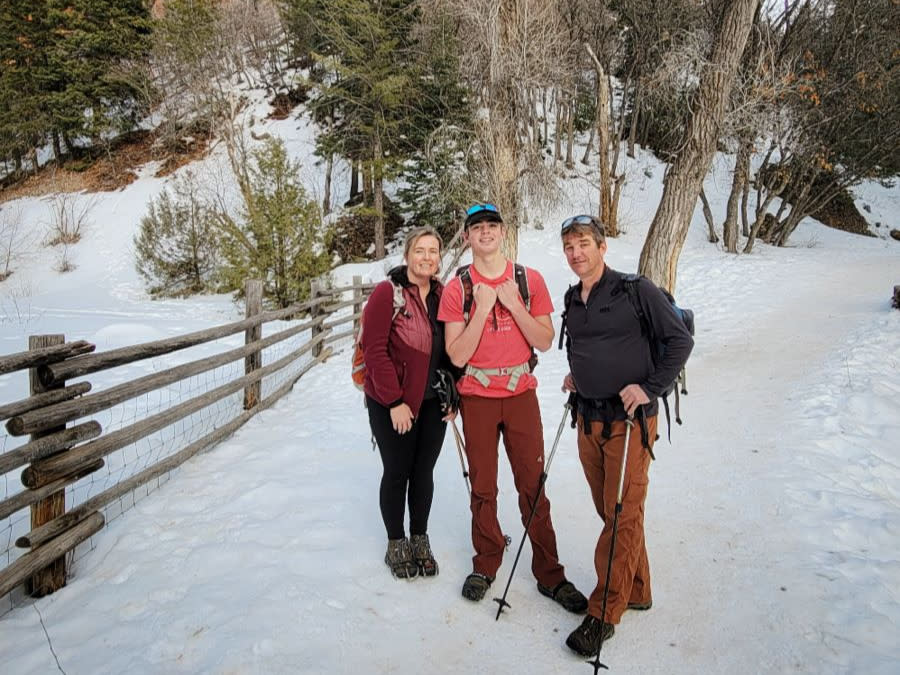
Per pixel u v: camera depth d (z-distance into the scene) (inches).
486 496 114.7
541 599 114.9
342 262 928.9
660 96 507.8
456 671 95.6
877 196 1202.6
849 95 770.8
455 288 110.8
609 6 863.1
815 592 112.5
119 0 1403.8
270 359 349.4
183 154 1315.2
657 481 167.3
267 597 112.2
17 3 1346.0
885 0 745.6
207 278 903.7
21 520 144.5
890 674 89.1
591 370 103.1
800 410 216.2
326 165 1189.7
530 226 872.9
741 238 931.3
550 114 1264.8
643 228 935.0
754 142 783.7
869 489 158.6
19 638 101.0
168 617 106.4
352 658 97.4
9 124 1331.2
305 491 160.9
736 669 95.4
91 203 1222.3
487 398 112.0
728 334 366.0
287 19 1326.3
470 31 525.7
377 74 865.5
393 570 120.8
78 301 842.8
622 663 97.4
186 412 175.5
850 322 360.2
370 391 119.0
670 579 120.8
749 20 293.1
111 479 167.3
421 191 907.4
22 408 111.5
